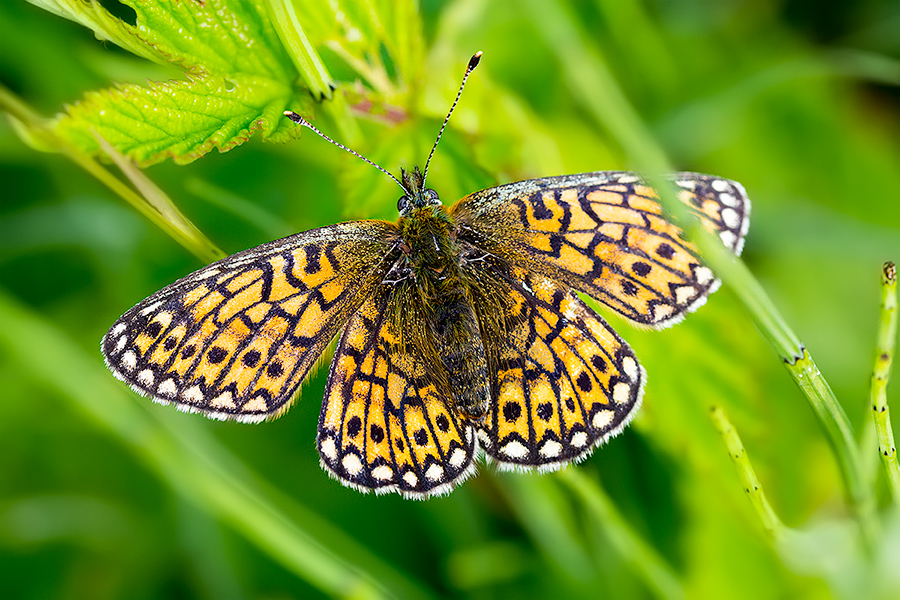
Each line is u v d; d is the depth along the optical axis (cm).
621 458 22
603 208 20
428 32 22
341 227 21
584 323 21
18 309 21
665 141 23
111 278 23
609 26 23
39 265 23
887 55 23
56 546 23
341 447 21
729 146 23
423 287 21
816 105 23
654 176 20
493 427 21
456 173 21
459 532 22
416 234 21
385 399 21
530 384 21
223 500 21
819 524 21
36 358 21
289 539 21
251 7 20
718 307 21
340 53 20
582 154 22
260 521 21
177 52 20
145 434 21
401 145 21
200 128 20
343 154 21
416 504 22
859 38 23
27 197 23
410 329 21
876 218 23
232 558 22
